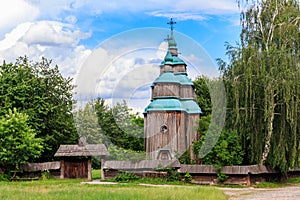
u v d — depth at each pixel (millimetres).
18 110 41375
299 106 33281
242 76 34844
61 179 36469
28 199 16672
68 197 17297
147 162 21781
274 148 34062
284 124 33750
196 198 18141
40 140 37312
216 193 21266
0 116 39125
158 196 17984
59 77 48375
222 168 33500
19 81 43000
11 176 36656
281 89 32969
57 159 45375
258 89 34344
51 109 43844
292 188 31047
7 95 41750
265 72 33500
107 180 32312
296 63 33500
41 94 44812
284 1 37281
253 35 37250
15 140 35344
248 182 32906
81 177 37469
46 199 16688
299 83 32719
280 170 35625
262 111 34656
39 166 38094
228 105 36156
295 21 35531
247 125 35250
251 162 35500
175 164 32438
